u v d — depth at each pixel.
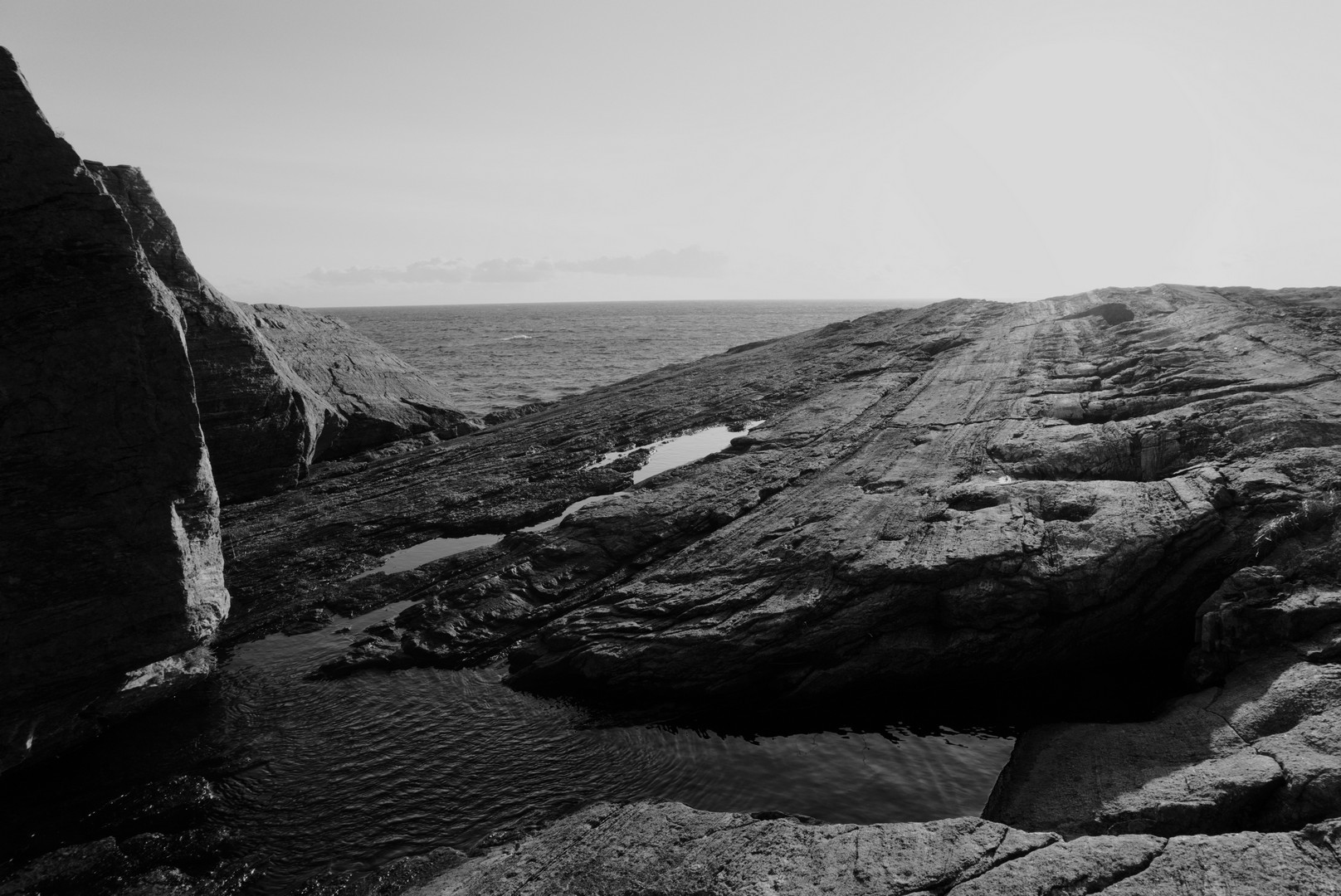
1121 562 12.44
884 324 39.38
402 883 9.05
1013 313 35.50
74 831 10.45
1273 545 12.12
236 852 9.93
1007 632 12.56
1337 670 9.73
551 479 23.19
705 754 11.59
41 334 11.56
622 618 13.96
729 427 27.17
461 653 14.43
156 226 22.03
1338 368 17.78
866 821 9.88
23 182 11.58
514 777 11.23
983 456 17.77
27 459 11.44
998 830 7.89
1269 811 8.14
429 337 118.25
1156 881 6.91
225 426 22.11
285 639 15.58
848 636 12.77
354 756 11.86
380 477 25.02
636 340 101.19
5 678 11.32
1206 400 17.45
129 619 12.33
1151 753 9.62
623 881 7.84
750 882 7.55
